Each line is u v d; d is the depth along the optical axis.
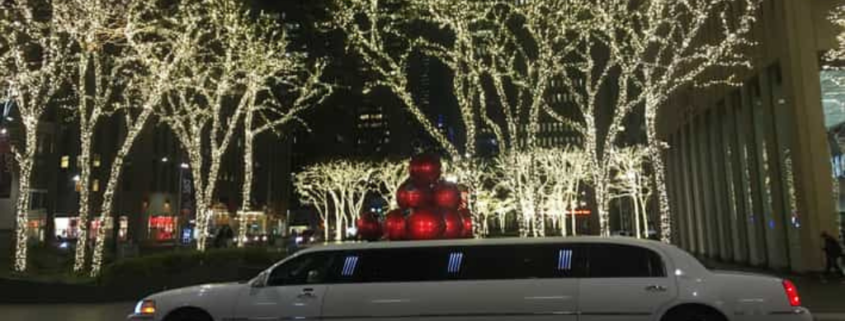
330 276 9.59
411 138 141.25
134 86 27.31
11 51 20.44
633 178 51.25
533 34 21.31
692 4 29.75
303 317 9.33
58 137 67.62
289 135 112.75
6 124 41.75
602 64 39.44
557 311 8.92
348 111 134.88
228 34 25.72
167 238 79.38
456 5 20.47
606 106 64.50
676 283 8.89
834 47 22.03
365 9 21.72
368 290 9.35
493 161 75.12
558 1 21.02
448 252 9.59
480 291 9.13
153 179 78.88
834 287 18.28
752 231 28.00
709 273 9.03
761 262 26.53
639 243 9.29
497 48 21.80
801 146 21.94
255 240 64.69
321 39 47.03
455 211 16.94
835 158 21.83
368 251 9.75
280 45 29.97
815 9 22.41
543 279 9.12
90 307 16.88
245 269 21.53
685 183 37.62
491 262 9.39
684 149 37.66
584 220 80.19
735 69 28.00
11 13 22.36
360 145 144.25
